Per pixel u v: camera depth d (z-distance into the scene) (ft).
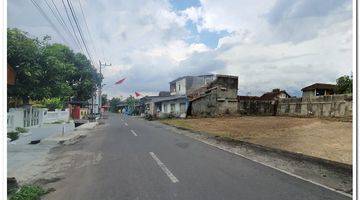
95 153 40.16
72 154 39.65
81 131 75.72
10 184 22.67
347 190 21.36
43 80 59.62
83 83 155.12
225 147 44.57
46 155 38.91
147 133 69.26
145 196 20.58
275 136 59.26
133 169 29.30
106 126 96.27
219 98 146.61
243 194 20.59
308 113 129.70
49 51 59.93
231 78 150.41
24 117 56.39
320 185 22.65
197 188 22.20
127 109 297.94
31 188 22.30
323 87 155.63
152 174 26.96
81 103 168.35
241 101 151.43
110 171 28.78
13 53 52.44
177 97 148.56
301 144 47.34
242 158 34.78
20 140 47.73
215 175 26.18
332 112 114.42
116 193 21.50
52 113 81.30
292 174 26.32
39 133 58.75
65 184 24.57
